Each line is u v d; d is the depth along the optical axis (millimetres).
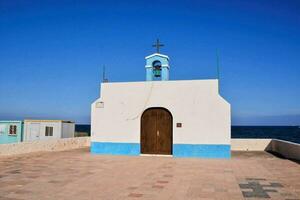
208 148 16734
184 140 17047
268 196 8461
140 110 17891
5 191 8898
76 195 8547
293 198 8250
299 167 13508
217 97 16875
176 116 17266
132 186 9656
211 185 9836
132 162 14758
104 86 18562
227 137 16609
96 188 9367
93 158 16219
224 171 12383
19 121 23078
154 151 17625
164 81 17656
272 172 12203
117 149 18031
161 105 17562
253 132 107875
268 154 19406
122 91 18250
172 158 16297
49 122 23469
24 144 18578
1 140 23188
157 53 18531
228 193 8812
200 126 16922
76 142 23953
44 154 18094
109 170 12484
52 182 10148
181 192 8938
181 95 17328
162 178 10906
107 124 18297
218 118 16781
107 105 18391
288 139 62375
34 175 11344
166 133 17547
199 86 17141
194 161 15188
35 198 8195
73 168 12945
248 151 21656
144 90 17922
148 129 17797
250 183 10133
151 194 8695
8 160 15336
